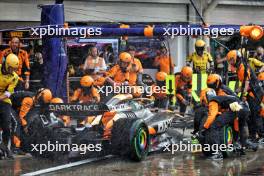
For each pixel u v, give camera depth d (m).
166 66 31.44
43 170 18.11
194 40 37.75
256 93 23.56
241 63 22.48
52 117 20.05
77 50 30.12
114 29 22.48
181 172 18.28
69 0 34.16
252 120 23.66
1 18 32.12
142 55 32.84
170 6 37.88
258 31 21.61
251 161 20.44
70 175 17.72
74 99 22.20
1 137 20.34
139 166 19.27
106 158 20.53
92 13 35.00
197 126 21.62
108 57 31.11
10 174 17.81
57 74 24.86
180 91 27.33
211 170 18.67
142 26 23.36
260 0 42.62
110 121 19.69
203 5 38.16
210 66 30.47
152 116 21.84
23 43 28.80
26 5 32.94
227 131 20.97
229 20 41.12
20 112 20.22
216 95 20.75
